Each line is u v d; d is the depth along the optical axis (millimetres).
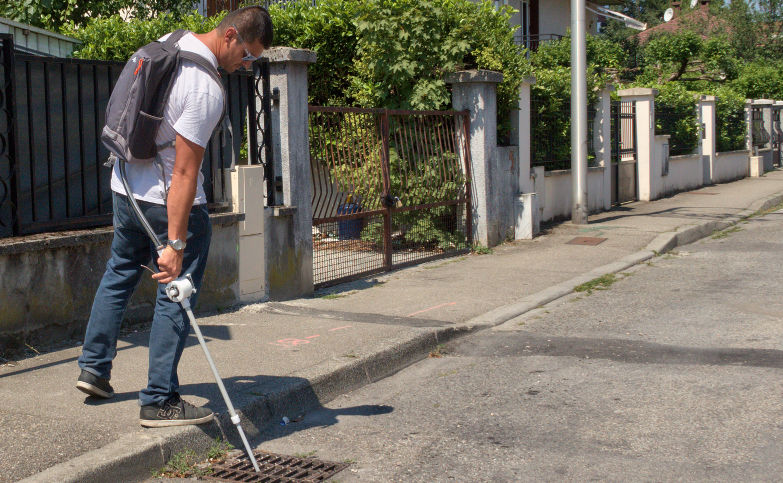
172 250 3646
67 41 10938
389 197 9016
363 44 10547
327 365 5023
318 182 8172
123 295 4086
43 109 5492
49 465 3422
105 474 3445
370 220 8883
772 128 26266
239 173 6781
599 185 14664
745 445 3904
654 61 29391
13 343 5102
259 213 7023
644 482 3502
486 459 3818
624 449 3898
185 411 3875
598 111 14672
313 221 8031
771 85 29109
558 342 6062
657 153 17016
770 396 4641
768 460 3713
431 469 3713
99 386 4145
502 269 9148
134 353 5285
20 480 3271
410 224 9859
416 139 9734
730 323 6488
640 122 16625
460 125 10398
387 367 5438
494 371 5371
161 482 3602
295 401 4586
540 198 12312
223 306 6762
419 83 10352
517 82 10992
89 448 3609
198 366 5016
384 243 9047
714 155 20625
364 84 10695
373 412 4602
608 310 7133
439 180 10031
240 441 4113
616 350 5781
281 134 7301
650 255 10148
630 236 11414
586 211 12711
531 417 4414
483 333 6402
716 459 3742
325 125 8211
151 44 3727
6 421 3939
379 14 10227
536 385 5016
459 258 10008
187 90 3600
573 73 12359
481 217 10547
